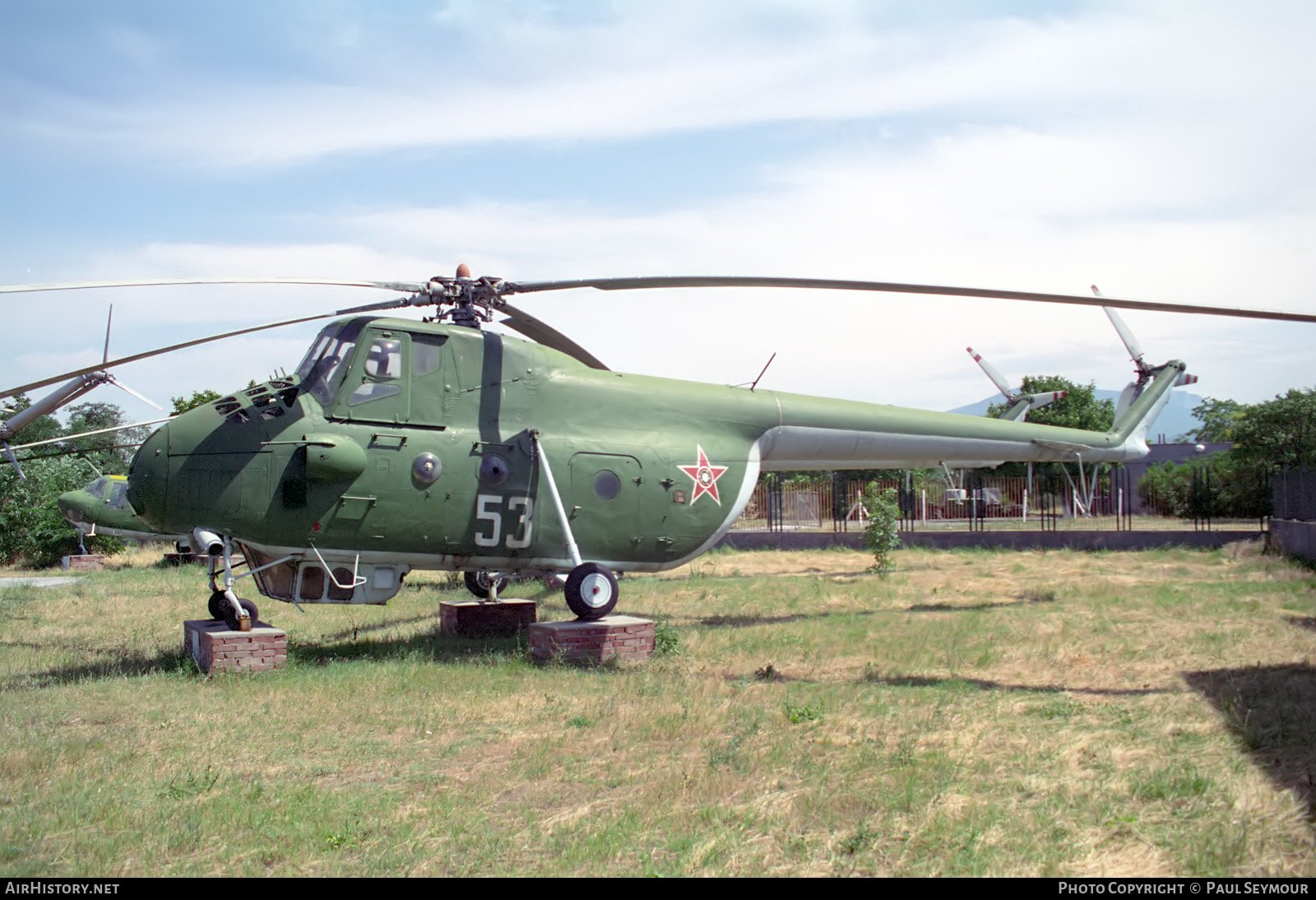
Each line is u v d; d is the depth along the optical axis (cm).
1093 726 729
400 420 1074
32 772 641
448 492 1084
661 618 1362
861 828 517
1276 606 1342
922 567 2195
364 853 500
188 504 1010
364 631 1328
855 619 1348
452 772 647
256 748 709
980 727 735
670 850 500
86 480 3241
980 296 997
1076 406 4800
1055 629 1204
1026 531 2775
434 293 1124
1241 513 3712
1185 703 792
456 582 1970
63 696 874
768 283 1007
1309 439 3447
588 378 1203
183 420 1034
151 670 1016
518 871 474
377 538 1066
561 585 1786
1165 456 5853
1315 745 650
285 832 529
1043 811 540
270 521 1023
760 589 1769
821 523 3522
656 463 1202
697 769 634
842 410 1388
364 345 1066
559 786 615
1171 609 1344
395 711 816
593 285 1077
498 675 961
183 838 514
